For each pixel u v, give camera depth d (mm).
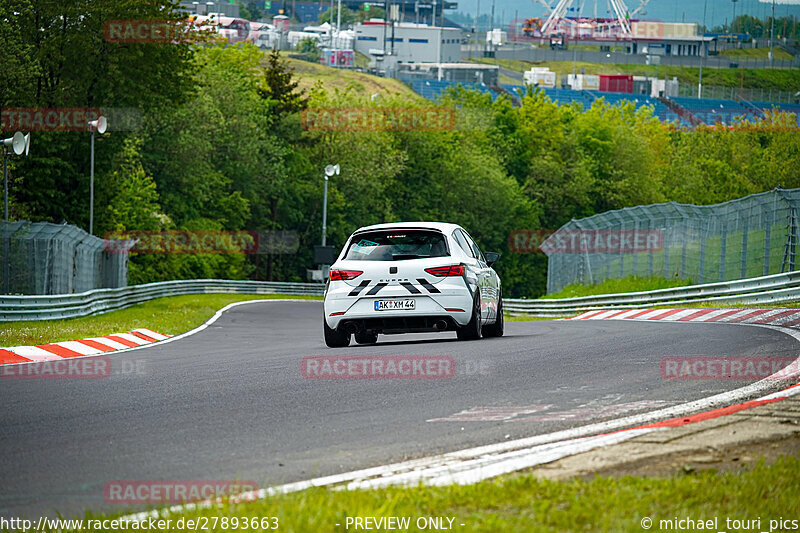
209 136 144875
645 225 78375
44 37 92312
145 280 131000
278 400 17828
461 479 11070
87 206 97750
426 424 15125
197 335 45438
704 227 68125
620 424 14742
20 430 15055
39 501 10859
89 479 11805
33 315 50000
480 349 26734
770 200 59688
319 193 170750
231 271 150625
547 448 12898
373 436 14242
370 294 28719
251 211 167375
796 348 24828
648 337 30750
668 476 10984
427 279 28656
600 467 11461
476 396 17844
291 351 29297
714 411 14961
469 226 194000
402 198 192000
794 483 10516
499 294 34406
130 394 18984
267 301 102562
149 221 127250
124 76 92375
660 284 74000
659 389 18250
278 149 162750
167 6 94500
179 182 143250
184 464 12555
